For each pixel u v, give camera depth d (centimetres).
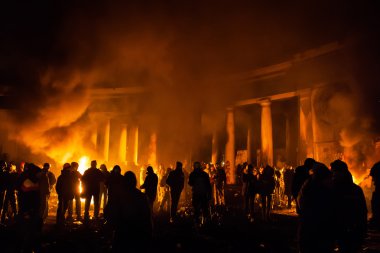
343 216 554
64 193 1205
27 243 888
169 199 1761
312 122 2322
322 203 551
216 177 1833
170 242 940
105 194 1540
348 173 584
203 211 1230
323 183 567
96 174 1313
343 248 556
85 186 1293
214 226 1217
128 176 512
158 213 1627
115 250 489
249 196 1400
